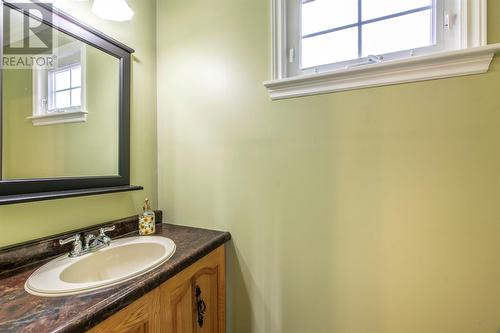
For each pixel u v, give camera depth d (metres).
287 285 1.09
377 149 0.93
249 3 1.15
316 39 1.11
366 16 1.02
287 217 1.08
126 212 1.22
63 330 0.51
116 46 1.16
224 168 1.22
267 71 1.11
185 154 1.32
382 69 0.89
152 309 0.74
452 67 0.81
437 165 0.85
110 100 1.14
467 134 0.81
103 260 0.96
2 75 0.79
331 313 1.01
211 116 1.24
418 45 0.94
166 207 1.37
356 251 0.97
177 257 0.89
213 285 1.09
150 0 1.36
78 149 1.02
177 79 1.33
